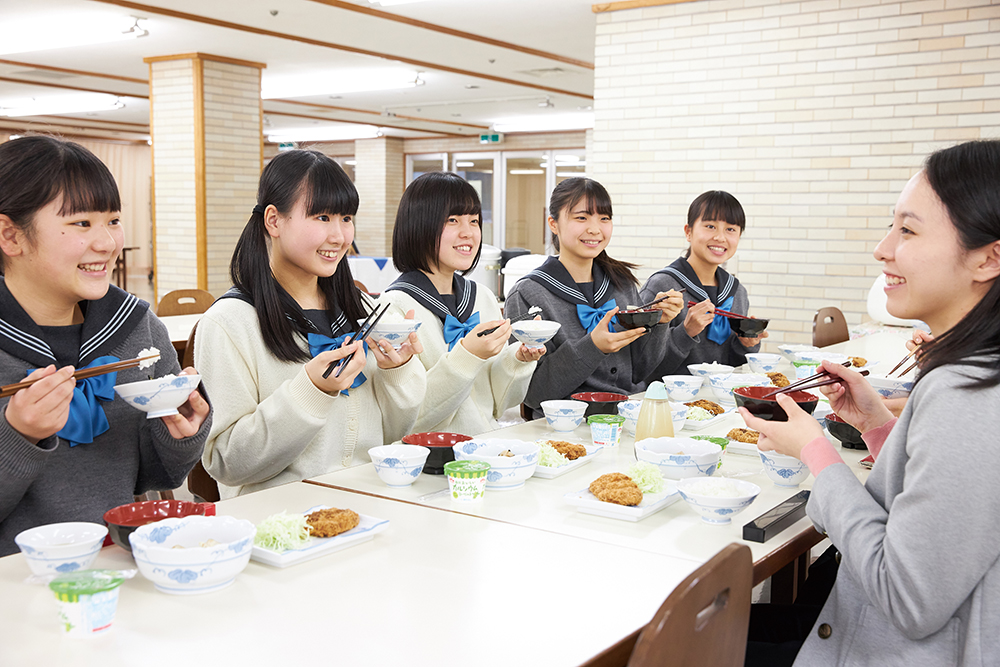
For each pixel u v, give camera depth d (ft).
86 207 4.76
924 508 3.56
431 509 5.13
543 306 9.14
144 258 59.57
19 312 4.91
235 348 6.28
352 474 5.98
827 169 18.62
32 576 3.94
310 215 6.30
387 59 28.30
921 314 4.10
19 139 4.74
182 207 28.37
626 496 5.00
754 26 19.11
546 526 4.85
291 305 6.48
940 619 3.61
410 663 3.20
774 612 5.45
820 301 18.99
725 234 10.87
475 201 7.98
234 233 29.09
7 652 3.24
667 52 20.25
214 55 27.78
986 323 3.65
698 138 20.06
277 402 5.86
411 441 6.23
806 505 4.80
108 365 4.64
